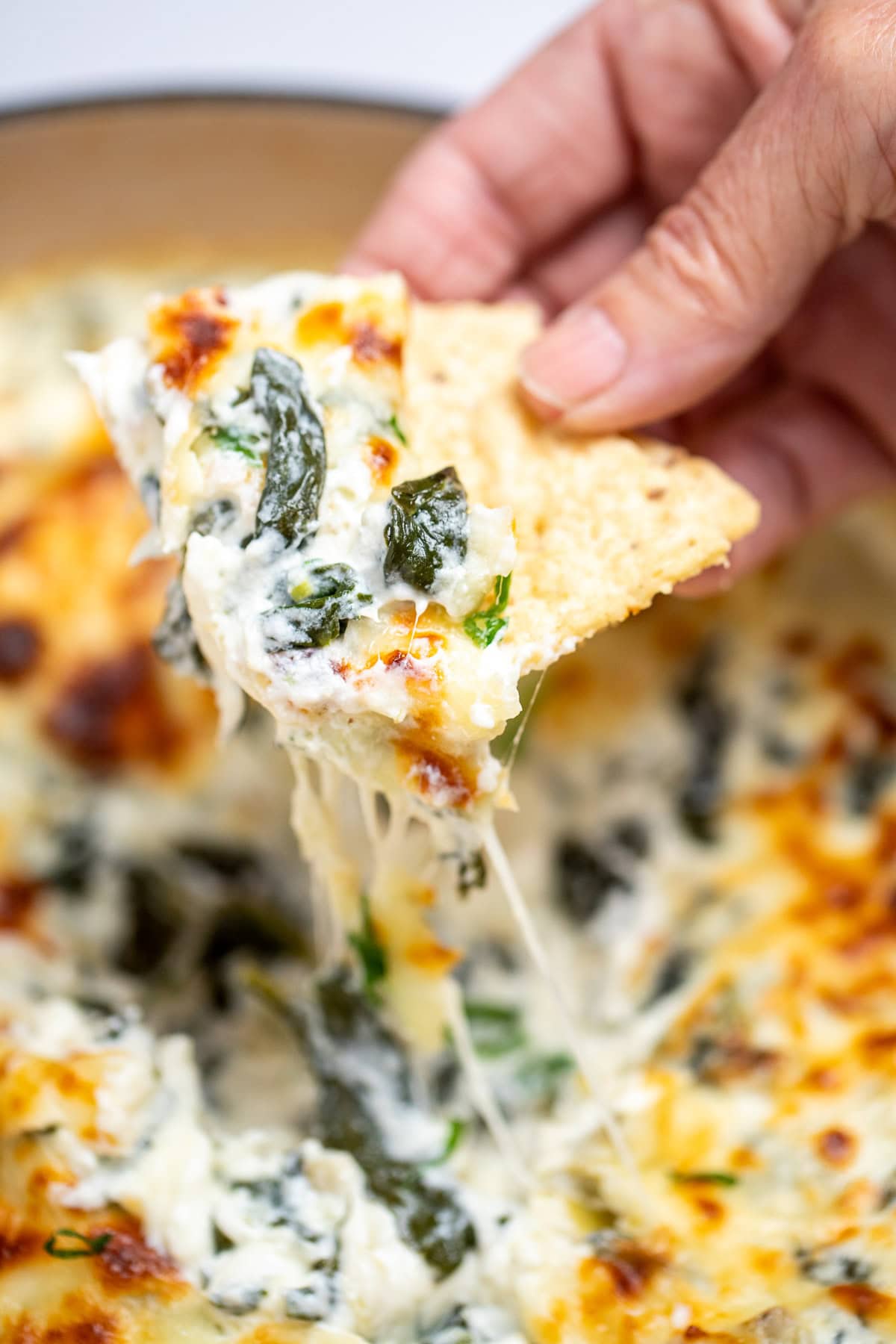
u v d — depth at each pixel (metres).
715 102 0.33
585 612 0.26
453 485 0.25
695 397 0.30
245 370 0.26
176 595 0.27
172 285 0.37
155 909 0.32
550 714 0.33
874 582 0.34
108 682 0.33
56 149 0.36
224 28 0.41
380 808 0.31
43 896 0.32
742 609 0.34
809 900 0.31
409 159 0.36
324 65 0.41
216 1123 0.29
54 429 0.35
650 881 0.32
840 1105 0.28
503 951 0.31
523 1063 0.30
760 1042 0.29
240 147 0.36
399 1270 0.27
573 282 0.35
